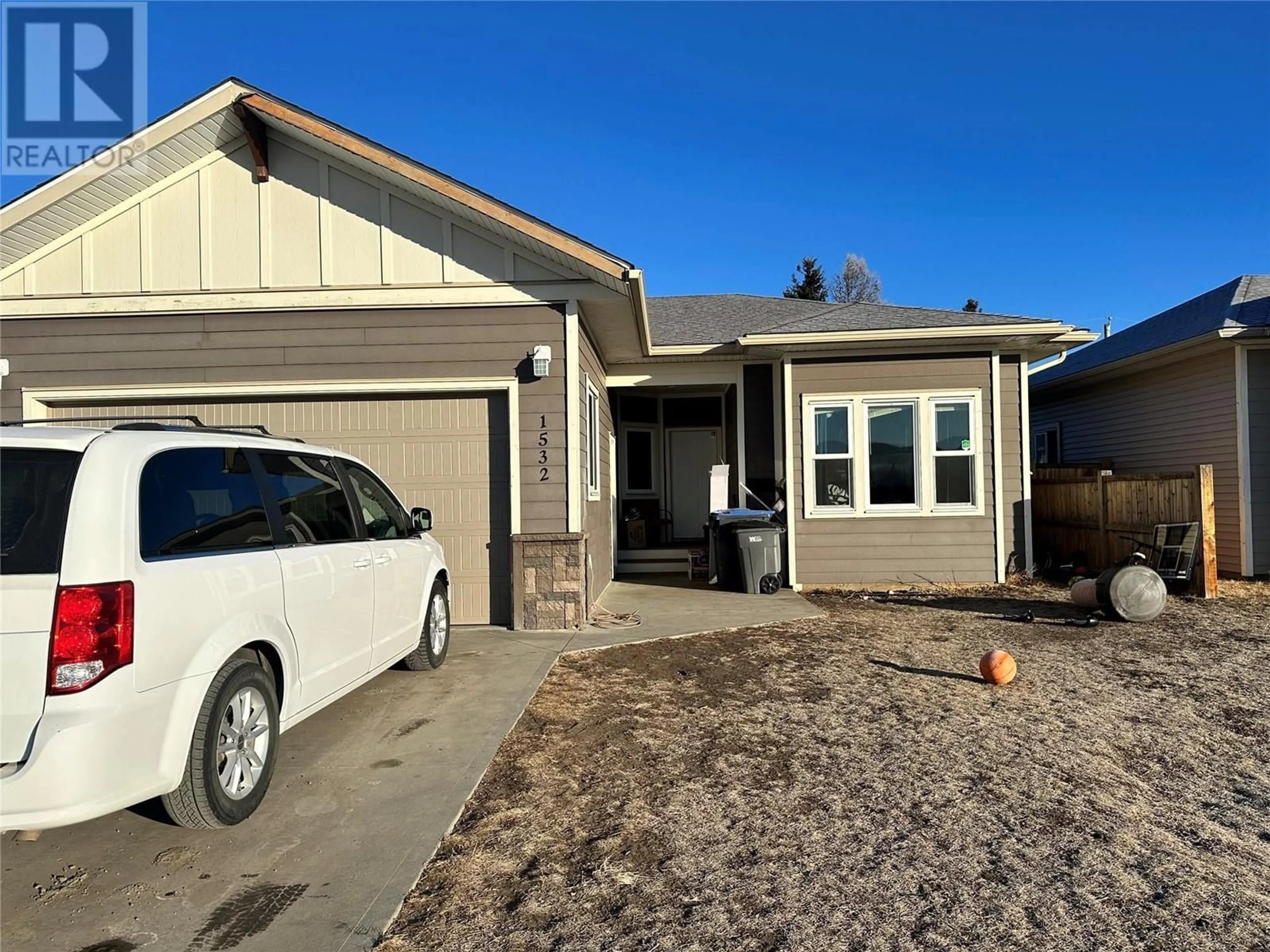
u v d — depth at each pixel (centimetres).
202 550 337
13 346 776
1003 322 1091
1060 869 317
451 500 800
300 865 319
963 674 614
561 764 434
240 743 348
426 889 304
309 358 779
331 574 435
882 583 1091
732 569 1087
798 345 1074
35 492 290
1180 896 296
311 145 767
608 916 284
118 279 774
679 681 600
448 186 736
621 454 1371
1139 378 1358
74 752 266
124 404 784
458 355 782
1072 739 468
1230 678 600
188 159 769
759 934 272
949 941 268
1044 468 1326
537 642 729
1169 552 982
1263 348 1109
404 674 613
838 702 544
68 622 272
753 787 400
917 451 1091
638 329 930
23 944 265
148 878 308
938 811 371
